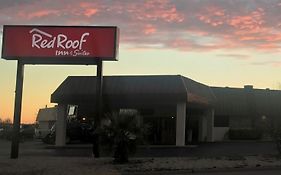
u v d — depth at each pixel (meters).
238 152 29.41
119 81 36.28
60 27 26.52
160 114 38.72
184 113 34.22
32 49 26.52
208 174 19.25
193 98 35.66
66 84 36.66
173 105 37.28
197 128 42.50
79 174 18.64
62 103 36.09
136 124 22.48
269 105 48.31
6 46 26.58
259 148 32.50
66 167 20.62
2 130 55.78
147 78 36.22
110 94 35.47
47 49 26.50
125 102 35.34
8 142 47.94
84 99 35.44
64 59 26.67
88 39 26.44
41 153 29.30
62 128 35.91
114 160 22.50
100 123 24.58
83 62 26.66
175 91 34.31
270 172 19.89
